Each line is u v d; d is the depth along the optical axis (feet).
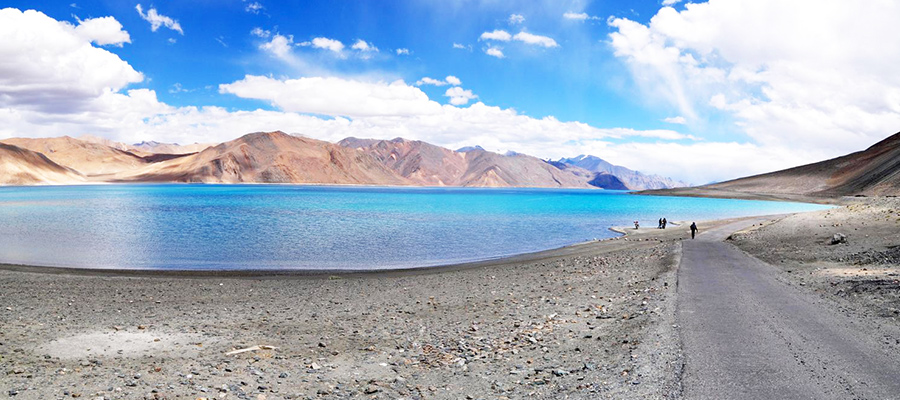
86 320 57.52
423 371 37.52
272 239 179.63
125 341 47.24
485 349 42.80
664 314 47.91
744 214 357.82
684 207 472.03
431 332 50.78
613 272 88.58
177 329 53.11
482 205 488.85
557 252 139.13
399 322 56.44
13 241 164.55
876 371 31.09
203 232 202.49
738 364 32.65
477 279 90.79
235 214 313.53
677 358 33.96
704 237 150.51
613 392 29.40
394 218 296.10
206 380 35.12
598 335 44.29
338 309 65.05
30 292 76.64
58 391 32.14
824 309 49.14
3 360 39.93
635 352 36.73
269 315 61.21
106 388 32.91
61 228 211.82
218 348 44.98
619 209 428.97
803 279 69.46
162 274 100.99
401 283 88.53
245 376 36.32
